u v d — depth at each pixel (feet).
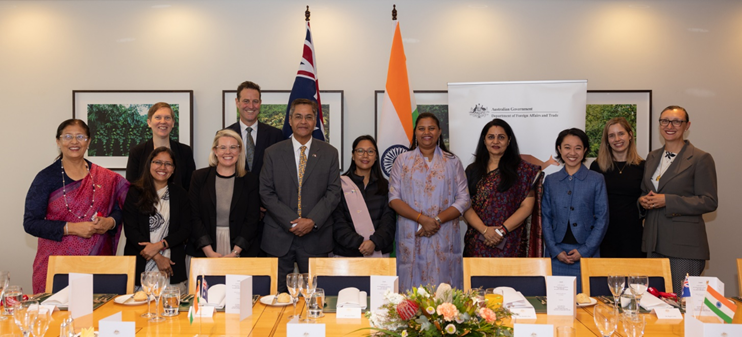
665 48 15.07
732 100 15.03
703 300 6.94
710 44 15.03
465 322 5.25
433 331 5.17
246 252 11.58
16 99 14.98
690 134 15.08
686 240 11.54
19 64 14.98
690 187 11.66
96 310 7.44
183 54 15.05
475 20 15.08
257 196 11.73
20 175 14.98
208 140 15.07
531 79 15.08
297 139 11.96
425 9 15.08
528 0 15.07
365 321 6.93
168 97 14.94
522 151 14.03
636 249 12.10
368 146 12.52
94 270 8.96
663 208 11.71
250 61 15.07
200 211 11.43
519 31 15.10
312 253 11.57
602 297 8.11
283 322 6.91
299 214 11.56
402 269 12.16
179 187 11.31
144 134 14.96
